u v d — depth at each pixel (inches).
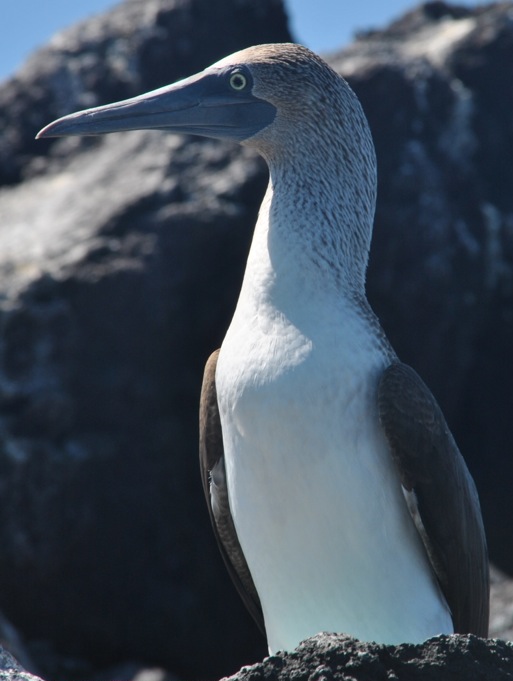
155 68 1115.3
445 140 1059.9
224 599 948.6
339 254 429.4
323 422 393.4
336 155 445.4
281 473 398.0
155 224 957.8
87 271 925.2
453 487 430.9
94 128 465.7
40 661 893.2
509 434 1062.4
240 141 460.1
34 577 896.9
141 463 927.0
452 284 1027.3
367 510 400.5
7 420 893.2
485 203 1079.0
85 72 1120.2
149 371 939.3
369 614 409.4
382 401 401.7
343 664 304.3
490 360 1080.8
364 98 1010.1
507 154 1098.1
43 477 890.1
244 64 458.6
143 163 1019.3
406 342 1005.2
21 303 903.1
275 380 394.9
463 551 439.8
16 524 885.8
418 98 1038.4
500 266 1071.6
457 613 444.5
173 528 935.0
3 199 1055.6
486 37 1132.5
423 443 411.2
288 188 439.5
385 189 999.0
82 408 914.1
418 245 999.6
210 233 957.2
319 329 402.6
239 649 950.4
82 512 901.8
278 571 413.4
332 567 404.8
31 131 1109.1
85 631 919.0
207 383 447.5
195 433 957.8
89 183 1025.5
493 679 304.3
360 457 398.3
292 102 448.8
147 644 930.7
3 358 901.2
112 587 919.0
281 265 416.2
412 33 1225.4
